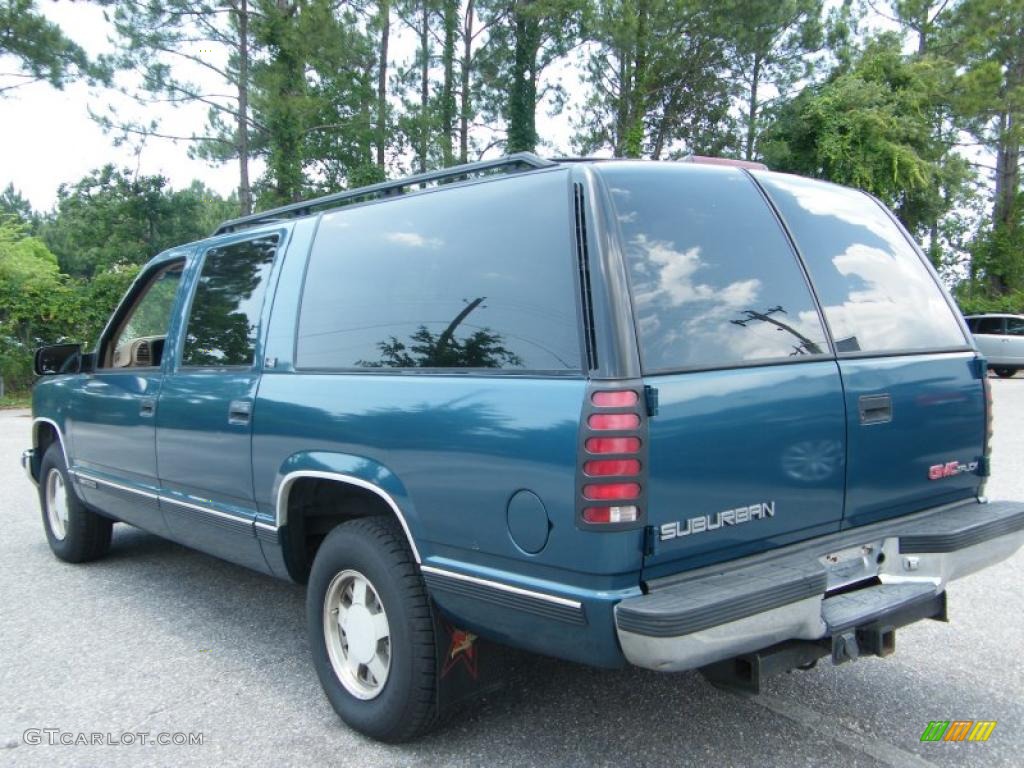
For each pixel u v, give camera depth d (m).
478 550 2.79
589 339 2.55
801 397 2.88
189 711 3.62
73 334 19.33
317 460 3.38
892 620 2.96
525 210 2.88
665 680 3.84
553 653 2.68
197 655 4.24
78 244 45.69
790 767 3.07
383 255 3.40
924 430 3.30
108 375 5.07
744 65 27.78
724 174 3.14
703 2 25.00
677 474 2.55
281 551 3.71
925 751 3.18
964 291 32.34
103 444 5.09
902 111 26.09
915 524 3.23
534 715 3.51
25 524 7.20
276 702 3.70
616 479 2.43
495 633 2.84
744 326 2.86
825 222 3.38
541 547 2.57
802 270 3.15
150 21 18.72
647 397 2.49
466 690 3.18
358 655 3.36
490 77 27.38
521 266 2.83
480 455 2.75
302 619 4.76
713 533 2.65
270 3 19.48
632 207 2.76
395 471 3.06
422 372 3.07
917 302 3.54
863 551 3.14
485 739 3.31
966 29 29.44
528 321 2.75
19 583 5.47
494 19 26.17
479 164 3.16
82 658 4.21
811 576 2.66
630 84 26.64
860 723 3.41
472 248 3.03
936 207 27.75
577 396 2.51
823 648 2.84
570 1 24.44
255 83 19.62
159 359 4.84
